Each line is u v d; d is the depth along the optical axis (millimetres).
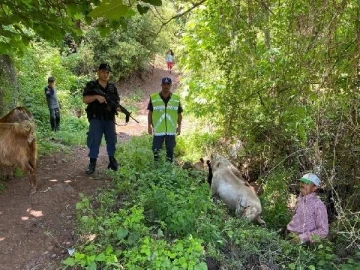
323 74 3697
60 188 5746
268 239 4770
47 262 4129
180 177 5945
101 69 6246
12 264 4074
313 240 4551
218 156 6473
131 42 20422
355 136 4348
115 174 6297
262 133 6504
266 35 5020
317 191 5328
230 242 4621
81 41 19312
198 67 7719
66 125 12664
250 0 4113
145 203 4883
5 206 5215
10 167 6113
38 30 4766
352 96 3875
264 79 5711
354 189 4930
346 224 4547
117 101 6465
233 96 6520
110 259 3811
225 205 5793
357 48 3553
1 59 8578
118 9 1636
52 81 11203
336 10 3393
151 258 3805
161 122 6730
